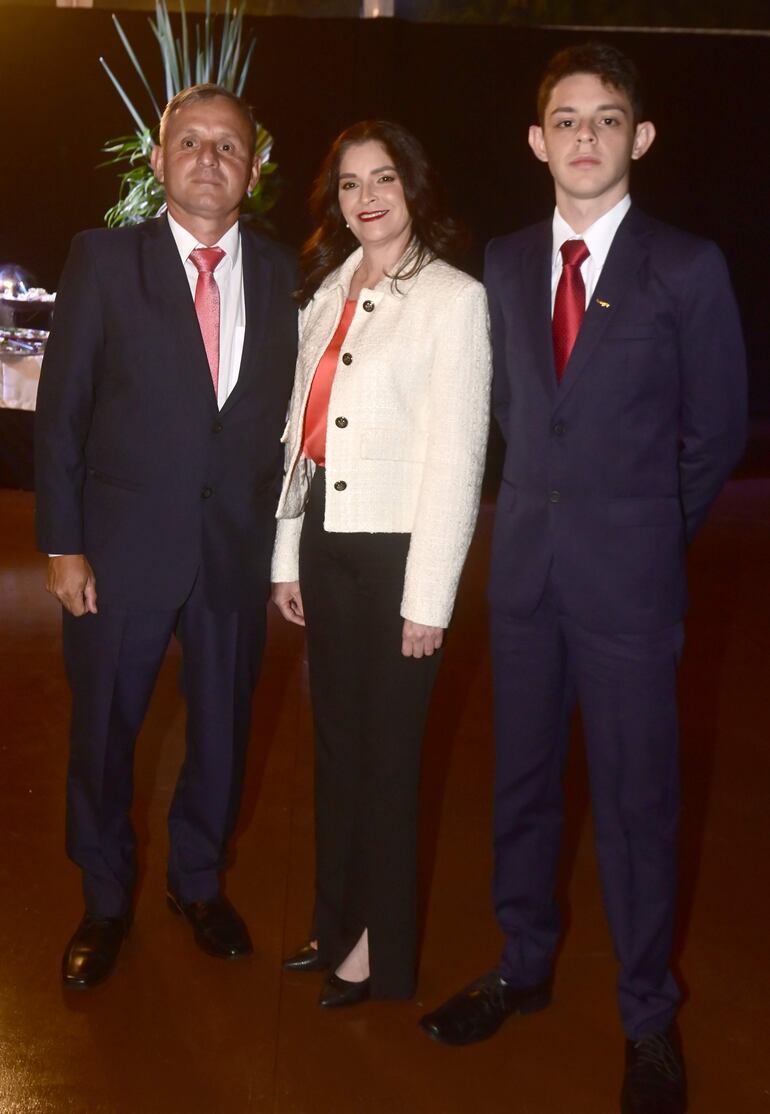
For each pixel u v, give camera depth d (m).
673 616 2.19
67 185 9.15
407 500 2.30
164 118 2.46
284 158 9.05
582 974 2.61
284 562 2.59
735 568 5.96
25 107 9.01
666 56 9.36
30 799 3.36
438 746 3.77
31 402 7.15
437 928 2.76
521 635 2.29
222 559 2.52
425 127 9.21
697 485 2.23
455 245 2.31
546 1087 2.25
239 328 2.50
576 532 2.18
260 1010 2.46
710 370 2.11
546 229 2.22
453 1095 2.22
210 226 2.45
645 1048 2.24
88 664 2.54
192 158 2.38
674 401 2.15
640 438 2.13
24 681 4.24
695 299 2.07
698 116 9.51
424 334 2.24
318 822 2.55
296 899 2.87
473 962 2.64
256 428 2.50
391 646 2.35
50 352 2.45
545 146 2.15
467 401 2.23
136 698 2.59
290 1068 2.29
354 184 2.28
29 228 9.23
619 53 2.08
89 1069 2.27
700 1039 2.39
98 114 9.02
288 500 2.42
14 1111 2.15
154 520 2.48
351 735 2.49
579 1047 2.37
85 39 8.88
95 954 2.54
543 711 2.32
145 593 2.49
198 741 2.65
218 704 2.62
